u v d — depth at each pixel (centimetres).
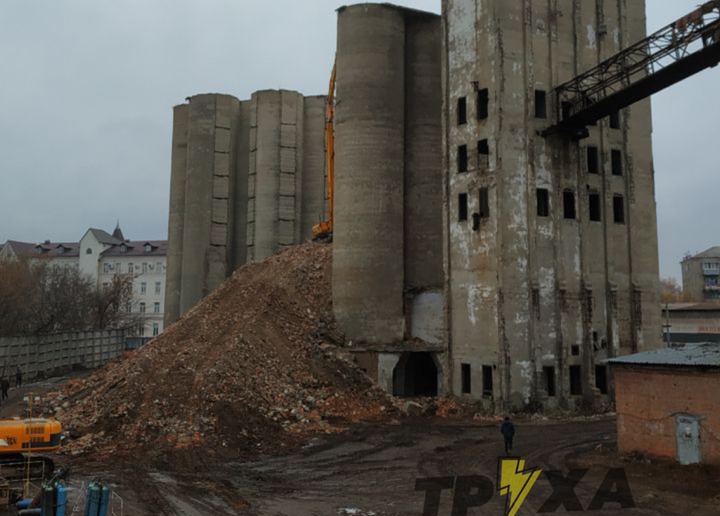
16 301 6950
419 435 3123
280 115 7388
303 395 3603
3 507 1759
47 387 4828
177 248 7369
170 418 2961
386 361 4212
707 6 2958
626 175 4325
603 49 4312
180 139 7512
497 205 3834
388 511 1831
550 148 4034
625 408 2466
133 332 9756
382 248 4500
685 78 3197
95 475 2230
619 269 4225
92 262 11706
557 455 2594
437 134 4831
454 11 4288
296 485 2145
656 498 1916
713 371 2147
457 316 4069
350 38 4669
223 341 3838
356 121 4591
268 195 7256
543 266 3916
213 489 2064
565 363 3878
